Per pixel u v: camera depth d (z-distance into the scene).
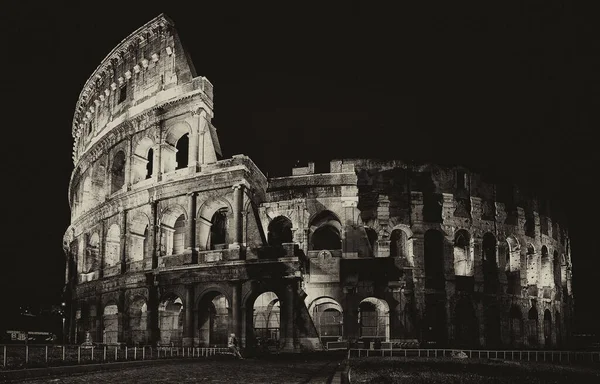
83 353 41.28
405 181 72.75
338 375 30.30
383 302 65.81
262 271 57.56
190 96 65.62
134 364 36.16
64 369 29.36
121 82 76.50
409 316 67.81
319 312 68.44
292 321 56.00
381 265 62.81
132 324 65.81
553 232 89.12
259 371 34.06
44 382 24.45
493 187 79.19
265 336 66.25
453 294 70.75
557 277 88.19
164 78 70.00
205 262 59.91
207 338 60.62
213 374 31.27
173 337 65.69
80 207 85.00
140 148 71.56
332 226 71.12
